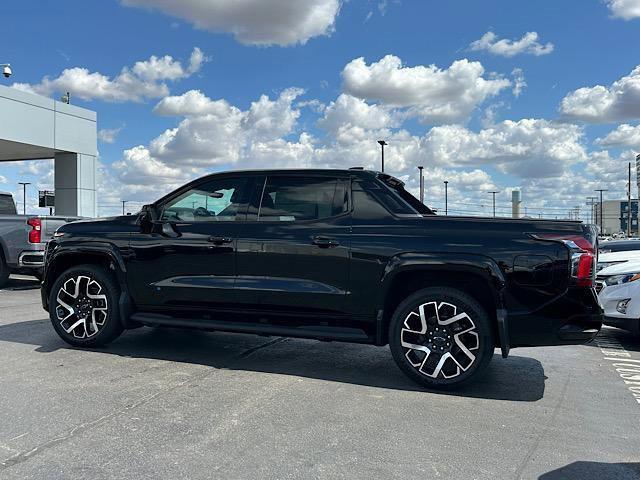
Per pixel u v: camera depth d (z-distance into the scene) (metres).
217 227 5.33
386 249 4.72
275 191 5.29
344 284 4.85
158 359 5.55
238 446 3.44
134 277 5.60
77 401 4.23
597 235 4.90
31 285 12.05
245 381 4.83
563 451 3.45
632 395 4.65
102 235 5.79
